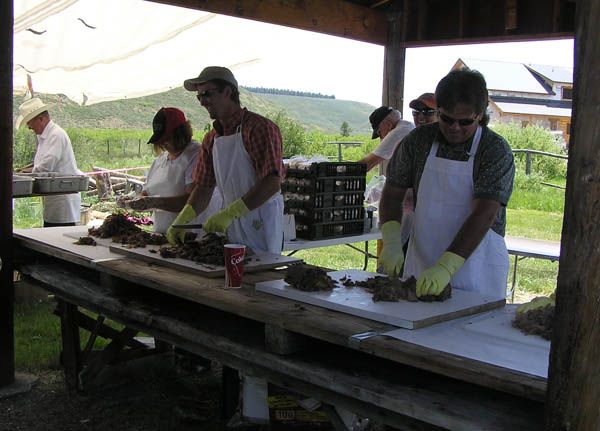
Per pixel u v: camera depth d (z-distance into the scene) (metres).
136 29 7.74
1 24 3.75
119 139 25.14
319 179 5.26
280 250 3.88
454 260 2.44
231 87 3.47
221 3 5.30
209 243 3.36
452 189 2.76
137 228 4.14
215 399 4.09
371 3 6.48
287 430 2.85
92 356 4.39
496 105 25.47
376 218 5.87
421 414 1.81
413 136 2.93
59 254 3.61
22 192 5.32
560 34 5.40
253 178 3.58
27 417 3.81
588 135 1.44
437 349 1.89
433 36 6.30
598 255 1.46
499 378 1.67
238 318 2.82
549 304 2.14
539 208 14.02
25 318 5.84
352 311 2.27
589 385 1.50
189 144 4.11
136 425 3.74
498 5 5.78
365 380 2.03
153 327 2.87
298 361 2.22
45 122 6.24
